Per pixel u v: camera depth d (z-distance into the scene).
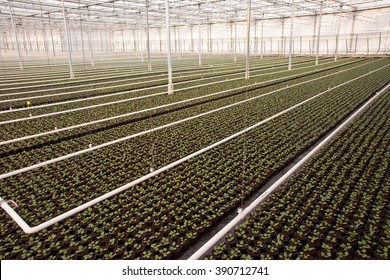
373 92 13.93
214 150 7.67
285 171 6.80
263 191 6.00
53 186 6.15
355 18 38.44
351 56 39.06
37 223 4.95
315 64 27.52
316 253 4.22
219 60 37.69
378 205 5.14
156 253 4.34
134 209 5.28
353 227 4.61
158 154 7.51
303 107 11.48
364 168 6.52
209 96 13.77
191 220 5.02
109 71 25.56
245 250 4.33
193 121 10.04
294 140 8.23
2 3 26.44
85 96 14.57
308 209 5.11
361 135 8.21
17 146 8.09
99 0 25.77
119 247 4.44
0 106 12.48
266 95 13.59
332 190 5.67
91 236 4.65
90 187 6.03
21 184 6.23
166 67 28.94
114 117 9.98
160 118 10.45
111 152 7.66
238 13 37.53
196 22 45.59
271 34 48.31
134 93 15.00
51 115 10.99
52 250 4.41
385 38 36.56
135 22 44.88
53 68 28.69
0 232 4.75
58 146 8.16
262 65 29.27
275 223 4.80
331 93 13.80
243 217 4.93
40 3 24.17
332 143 7.94
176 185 6.05
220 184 6.05
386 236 4.39
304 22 43.81
